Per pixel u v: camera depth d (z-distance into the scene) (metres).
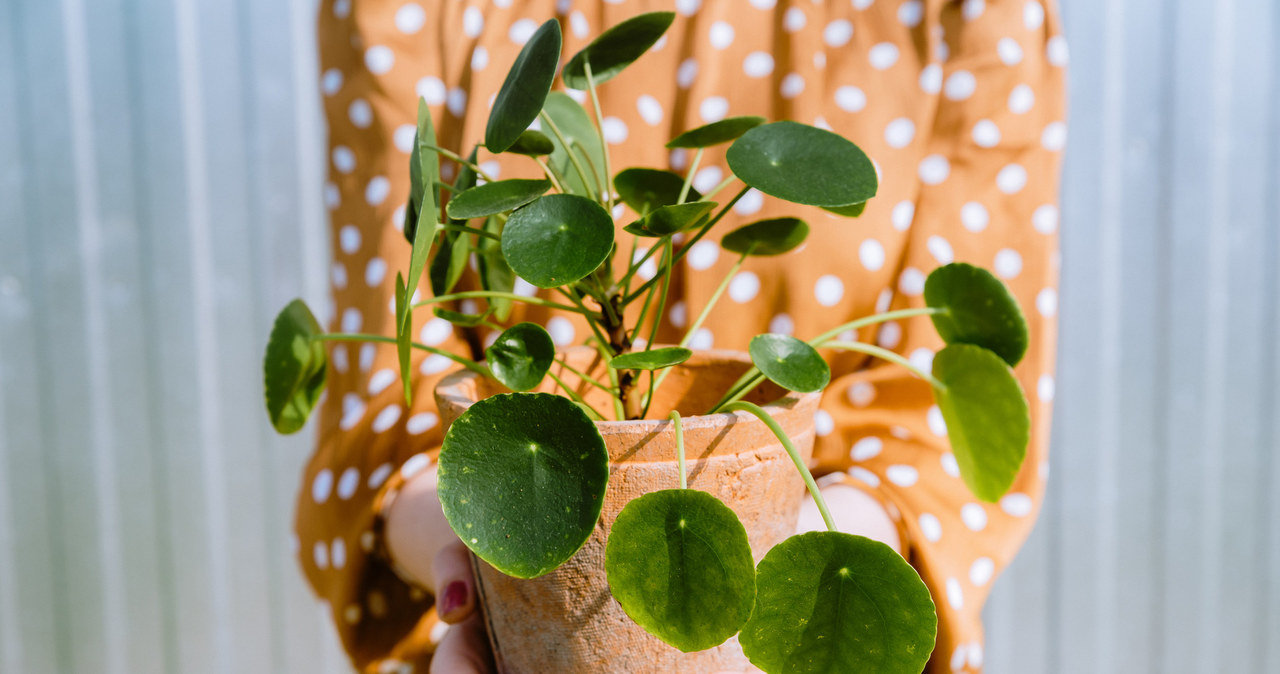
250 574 2.54
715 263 1.05
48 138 2.35
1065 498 2.18
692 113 1.06
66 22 2.29
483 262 0.70
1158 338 2.11
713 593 0.55
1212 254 2.07
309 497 1.03
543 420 0.56
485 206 0.59
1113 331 2.11
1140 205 2.05
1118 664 2.26
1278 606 2.22
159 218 2.37
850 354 1.05
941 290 0.67
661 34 0.64
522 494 0.56
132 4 2.26
